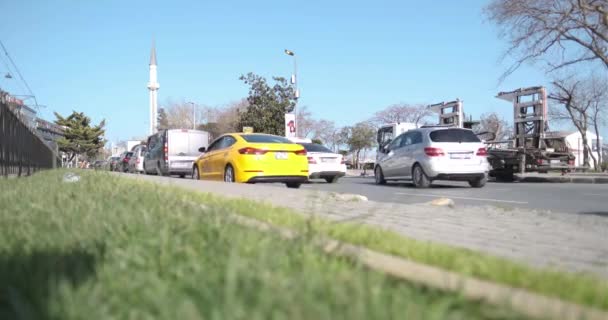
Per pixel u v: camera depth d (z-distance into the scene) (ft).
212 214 16.22
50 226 14.39
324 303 7.88
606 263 12.84
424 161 48.39
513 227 18.70
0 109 43.78
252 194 29.55
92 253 11.30
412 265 10.97
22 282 9.34
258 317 7.29
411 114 204.44
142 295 8.59
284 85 127.44
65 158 263.70
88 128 263.49
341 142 216.54
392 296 8.34
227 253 10.96
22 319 7.57
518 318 7.98
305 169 45.62
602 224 19.60
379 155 58.29
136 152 118.11
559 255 13.76
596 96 137.39
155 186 29.01
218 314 7.41
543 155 66.54
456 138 48.44
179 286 9.25
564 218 21.33
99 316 7.72
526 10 79.97
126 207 18.19
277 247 11.49
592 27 77.97
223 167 46.19
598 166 132.16
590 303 8.77
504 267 10.57
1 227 14.92
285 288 8.53
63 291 8.32
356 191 45.27
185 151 85.87
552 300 8.70
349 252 11.66
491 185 55.06
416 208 24.30
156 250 11.56
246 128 107.65
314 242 12.06
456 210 23.61
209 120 234.38
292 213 18.60
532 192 43.50
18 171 53.31
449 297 8.57
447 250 12.18
